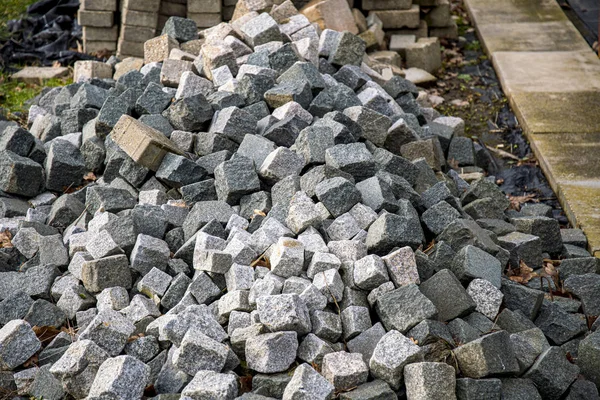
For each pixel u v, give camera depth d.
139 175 2.45
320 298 1.95
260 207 2.29
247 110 2.62
